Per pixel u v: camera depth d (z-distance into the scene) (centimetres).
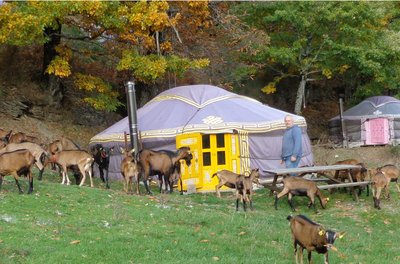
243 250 966
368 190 1561
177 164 1577
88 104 2498
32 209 1134
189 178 1691
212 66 2631
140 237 988
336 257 978
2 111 2195
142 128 1875
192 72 2672
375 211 1389
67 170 1550
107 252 898
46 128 2241
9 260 828
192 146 1712
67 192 1322
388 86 3114
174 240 990
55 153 1485
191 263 868
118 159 1889
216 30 2527
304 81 2877
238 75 2717
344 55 2775
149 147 1834
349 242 1096
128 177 1491
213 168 1700
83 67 2578
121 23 2058
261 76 3316
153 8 2053
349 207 1434
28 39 2020
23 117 2222
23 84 2392
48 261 841
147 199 1370
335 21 2727
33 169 1716
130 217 1141
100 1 1994
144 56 2158
